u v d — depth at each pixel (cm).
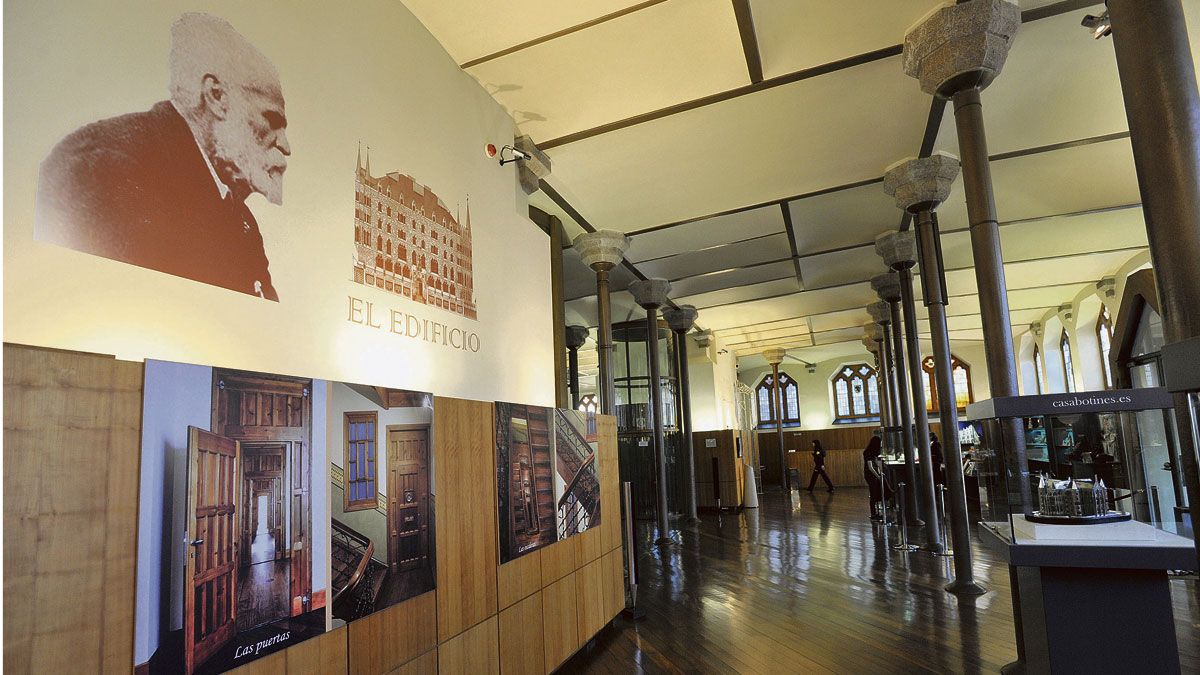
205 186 316
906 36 556
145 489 224
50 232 248
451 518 391
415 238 485
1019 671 445
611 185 809
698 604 696
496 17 511
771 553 985
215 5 331
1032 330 1806
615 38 541
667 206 884
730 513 1597
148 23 295
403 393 360
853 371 2531
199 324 306
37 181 245
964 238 1049
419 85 508
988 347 542
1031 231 1019
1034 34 551
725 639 569
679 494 1495
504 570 441
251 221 342
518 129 673
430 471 376
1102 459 376
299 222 375
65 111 256
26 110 243
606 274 981
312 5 402
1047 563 383
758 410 2659
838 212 945
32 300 240
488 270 594
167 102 300
